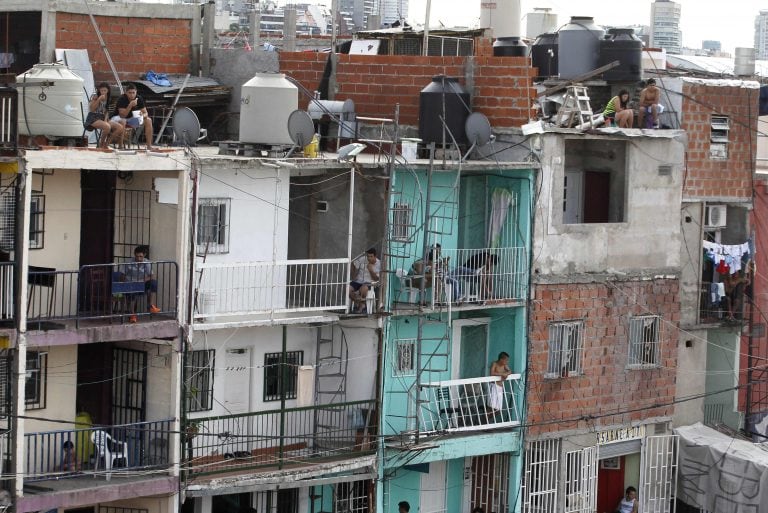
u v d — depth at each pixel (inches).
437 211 1866.4
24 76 1583.4
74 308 1636.3
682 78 2090.3
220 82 2100.1
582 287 1955.0
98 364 1684.3
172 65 2092.8
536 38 2391.7
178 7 2089.1
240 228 1700.3
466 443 1861.5
